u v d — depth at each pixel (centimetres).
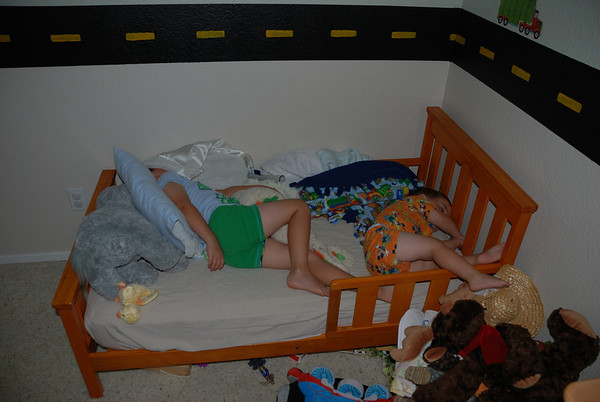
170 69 215
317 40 219
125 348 172
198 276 183
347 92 235
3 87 205
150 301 170
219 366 203
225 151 233
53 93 211
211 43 211
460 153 210
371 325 183
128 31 203
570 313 149
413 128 252
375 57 228
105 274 164
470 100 218
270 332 176
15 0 190
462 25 221
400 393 165
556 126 162
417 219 202
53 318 221
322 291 176
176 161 221
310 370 202
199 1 201
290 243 181
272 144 244
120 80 213
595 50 142
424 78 238
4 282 240
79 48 203
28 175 229
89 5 195
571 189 158
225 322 170
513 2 180
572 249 159
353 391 180
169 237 176
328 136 246
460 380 149
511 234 175
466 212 229
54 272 247
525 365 144
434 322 159
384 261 181
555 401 142
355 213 222
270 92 229
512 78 184
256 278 183
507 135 192
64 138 222
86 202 241
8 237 245
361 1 214
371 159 251
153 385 194
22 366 199
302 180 232
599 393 98
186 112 227
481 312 152
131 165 188
